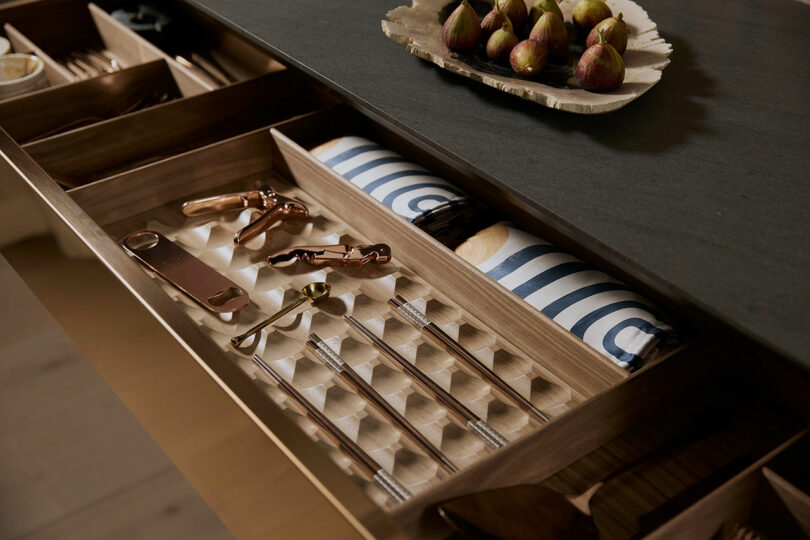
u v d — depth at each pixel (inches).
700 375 38.0
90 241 40.2
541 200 36.6
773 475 30.5
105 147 55.9
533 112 43.6
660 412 38.0
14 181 46.6
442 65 46.2
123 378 44.5
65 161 54.7
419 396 38.3
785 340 29.1
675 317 42.1
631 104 44.3
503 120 42.9
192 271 44.9
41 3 72.4
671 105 44.1
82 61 72.3
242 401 31.8
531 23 49.1
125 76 64.1
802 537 30.6
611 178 38.1
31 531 59.6
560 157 39.8
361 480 34.2
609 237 34.3
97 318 44.7
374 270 45.6
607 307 40.3
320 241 48.3
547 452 32.8
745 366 39.8
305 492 29.8
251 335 41.7
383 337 41.5
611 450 36.4
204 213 50.3
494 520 30.5
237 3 56.7
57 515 60.7
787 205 36.1
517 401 37.6
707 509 30.0
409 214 47.7
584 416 33.1
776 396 39.1
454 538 30.6
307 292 43.5
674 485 35.0
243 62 69.3
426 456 35.2
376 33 52.3
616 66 42.2
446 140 41.0
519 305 39.4
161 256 45.9
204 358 33.7
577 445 34.0
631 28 49.3
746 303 30.8
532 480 33.0
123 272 38.3
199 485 41.1
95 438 66.4
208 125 59.6
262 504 34.6
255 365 40.0
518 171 38.6
